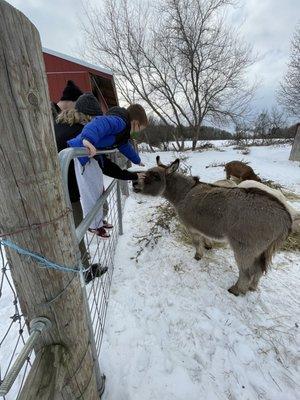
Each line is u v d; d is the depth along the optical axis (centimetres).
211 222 296
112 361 215
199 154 1644
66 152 138
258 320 261
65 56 786
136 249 381
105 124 227
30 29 90
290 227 265
